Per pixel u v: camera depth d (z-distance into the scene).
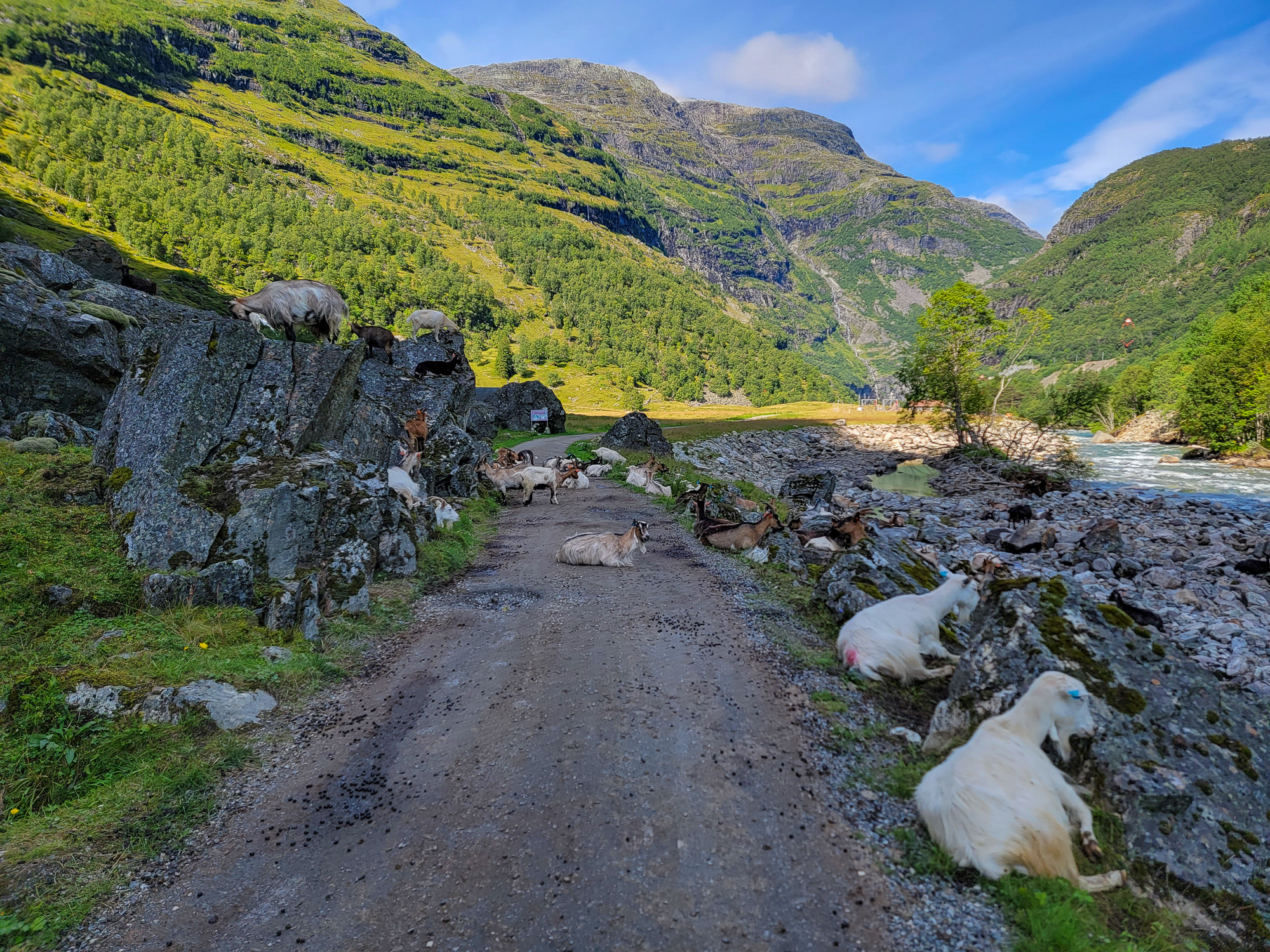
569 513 17.70
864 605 8.43
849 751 5.70
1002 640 5.87
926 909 3.96
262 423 9.95
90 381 15.18
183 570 7.97
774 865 4.34
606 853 4.48
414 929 3.93
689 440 50.12
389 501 10.63
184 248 174.38
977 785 4.36
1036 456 51.12
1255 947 3.97
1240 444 53.69
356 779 5.54
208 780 5.44
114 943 3.88
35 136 195.62
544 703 6.70
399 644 8.47
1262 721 5.34
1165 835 4.53
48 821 4.84
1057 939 3.62
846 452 63.34
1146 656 5.62
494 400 52.22
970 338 55.22
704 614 9.29
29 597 7.19
